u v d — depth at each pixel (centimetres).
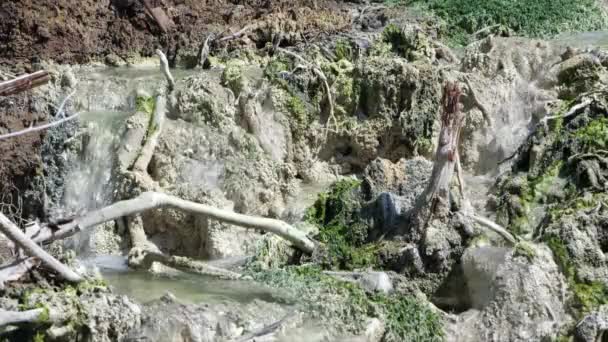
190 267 1021
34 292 834
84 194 1201
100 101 1282
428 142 1243
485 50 1322
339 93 1274
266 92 1260
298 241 1042
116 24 1470
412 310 927
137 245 1113
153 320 829
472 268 972
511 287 925
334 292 923
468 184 1179
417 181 1120
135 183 1154
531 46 1308
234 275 1001
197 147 1205
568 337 900
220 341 832
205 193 1152
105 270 1033
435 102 1249
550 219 999
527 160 1123
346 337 884
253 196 1173
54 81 1295
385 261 1003
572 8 1539
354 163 1268
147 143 1183
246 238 1127
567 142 1083
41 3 1437
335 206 1101
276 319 871
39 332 808
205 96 1230
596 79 1232
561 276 941
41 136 1224
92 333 817
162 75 1336
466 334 922
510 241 980
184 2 1523
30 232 924
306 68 1286
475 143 1233
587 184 1030
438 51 1388
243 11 1530
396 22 1491
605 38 1432
